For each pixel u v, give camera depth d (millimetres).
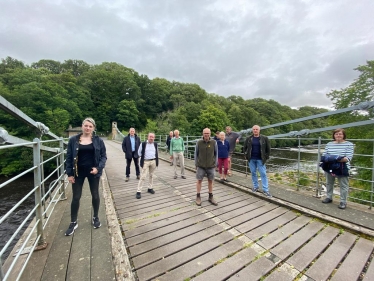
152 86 53438
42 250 1952
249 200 3559
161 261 1883
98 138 2357
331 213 2816
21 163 16844
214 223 2664
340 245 2145
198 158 3344
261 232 2426
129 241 2225
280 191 3891
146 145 3863
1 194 12727
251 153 3797
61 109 25250
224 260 1904
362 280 1655
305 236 2328
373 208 2953
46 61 50219
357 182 8859
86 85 45094
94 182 2344
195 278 1670
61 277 1606
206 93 58250
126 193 4043
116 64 57969
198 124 33250
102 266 1748
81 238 2182
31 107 22844
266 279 1663
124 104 44906
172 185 4625
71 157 2199
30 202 11484
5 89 22406
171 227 2553
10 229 8547
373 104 3223
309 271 1757
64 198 3377
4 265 1735
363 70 11133
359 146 10055
